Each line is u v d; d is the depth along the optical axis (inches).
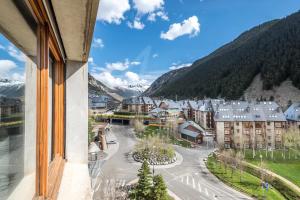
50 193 89.7
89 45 125.6
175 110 2426.2
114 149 1451.8
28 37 69.1
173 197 901.8
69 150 163.9
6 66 56.1
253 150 1551.4
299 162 1334.9
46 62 81.9
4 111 56.2
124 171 1089.4
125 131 1961.1
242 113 1758.1
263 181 1047.6
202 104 2177.7
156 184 661.9
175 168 1232.8
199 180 1080.8
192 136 1801.2
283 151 1571.1
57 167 127.8
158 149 1366.9
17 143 65.2
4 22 53.8
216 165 1283.2
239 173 1174.3
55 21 88.7
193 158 1409.9
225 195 936.3
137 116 2215.8
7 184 59.1
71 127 164.7
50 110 118.9
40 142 79.9
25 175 71.4
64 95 162.6
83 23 90.4
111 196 789.2
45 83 80.8
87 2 70.1
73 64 164.2
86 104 166.9
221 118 1731.1
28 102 72.2
